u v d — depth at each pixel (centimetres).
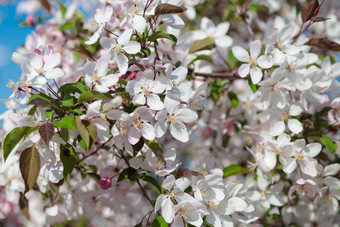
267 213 86
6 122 78
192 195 66
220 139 96
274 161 76
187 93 67
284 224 92
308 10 73
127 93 67
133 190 92
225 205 67
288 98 78
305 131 79
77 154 78
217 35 95
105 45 67
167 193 65
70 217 81
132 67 69
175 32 84
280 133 76
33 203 89
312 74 76
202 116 96
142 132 66
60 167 70
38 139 64
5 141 63
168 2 70
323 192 78
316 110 87
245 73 74
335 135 88
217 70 93
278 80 74
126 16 69
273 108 77
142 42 71
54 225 88
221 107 96
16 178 80
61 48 94
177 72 68
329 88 83
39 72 67
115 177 78
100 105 63
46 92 68
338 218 94
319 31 105
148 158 68
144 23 67
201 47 85
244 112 96
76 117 62
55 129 65
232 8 96
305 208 87
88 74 67
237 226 71
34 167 65
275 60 75
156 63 69
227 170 80
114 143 70
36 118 64
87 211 81
